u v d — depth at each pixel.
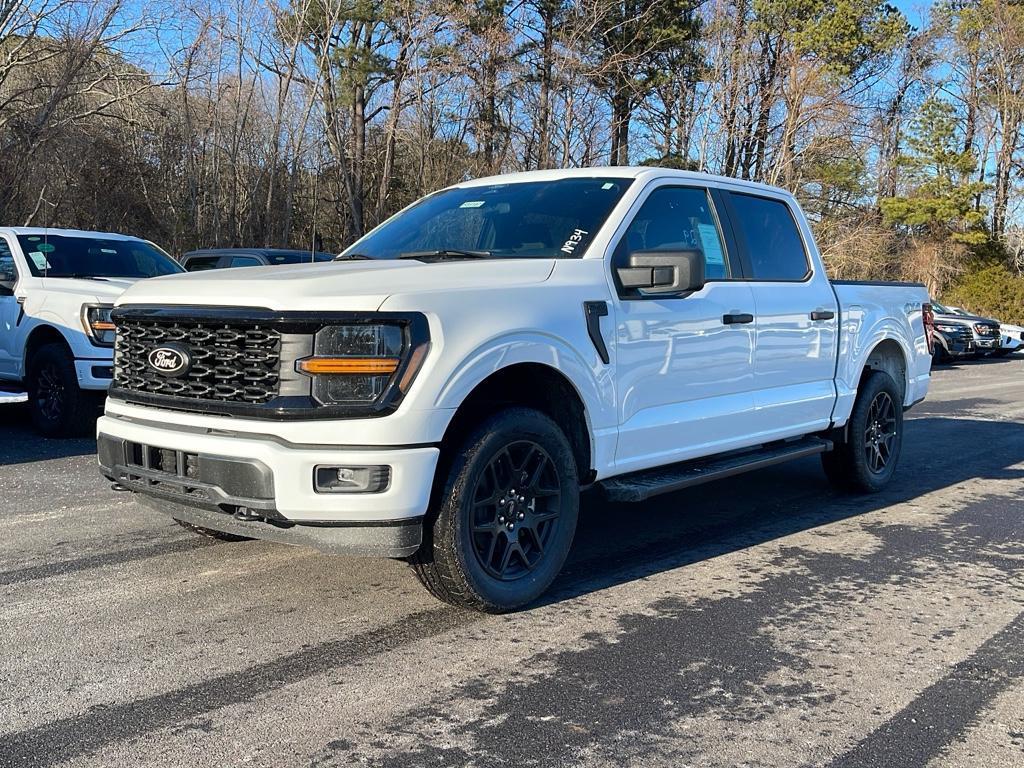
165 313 4.02
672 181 5.23
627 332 4.61
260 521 3.82
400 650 3.79
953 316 26.02
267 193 30.44
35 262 8.89
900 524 6.10
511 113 33.25
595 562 5.11
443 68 30.30
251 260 14.17
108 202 25.30
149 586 4.51
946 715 3.32
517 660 3.71
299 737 3.05
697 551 5.37
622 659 3.75
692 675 3.61
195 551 5.07
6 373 8.83
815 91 35.31
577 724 3.18
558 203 4.99
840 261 36.72
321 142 32.12
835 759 2.98
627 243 4.81
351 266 4.35
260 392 3.76
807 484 7.37
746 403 5.46
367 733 3.09
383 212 32.00
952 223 43.09
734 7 37.25
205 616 4.13
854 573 5.00
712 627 4.14
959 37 45.59
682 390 4.99
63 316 8.18
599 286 4.53
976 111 46.81
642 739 3.08
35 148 21.11
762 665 3.72
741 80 35.69
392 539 3.72
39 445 8.14
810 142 36.09
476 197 5.37
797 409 5.92
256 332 3.76
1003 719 3.29
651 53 35.53
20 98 22.06
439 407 3.73
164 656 3.69
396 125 32.34
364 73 30.84
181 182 27.98
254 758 2.91
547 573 4.34
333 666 3.62
